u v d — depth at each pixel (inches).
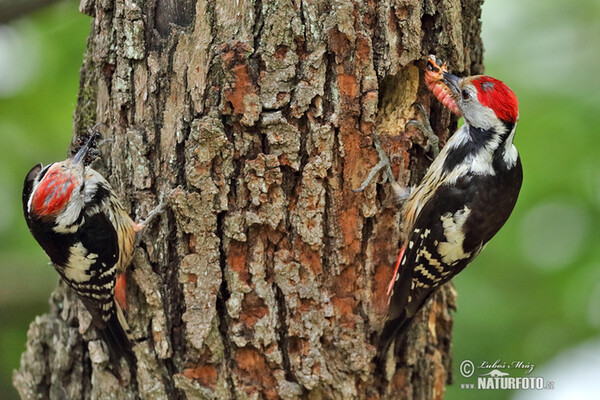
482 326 491.8
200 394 343.3
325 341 348.2
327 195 343.9
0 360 494.9
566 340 491.5
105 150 370.3
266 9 330.6
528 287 502.0
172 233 346.6
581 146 501.0
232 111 332.5
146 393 350.6
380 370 361.1
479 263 509.0
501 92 359.6
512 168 370.9
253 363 344.2
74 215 350.9
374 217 354.9
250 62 332.2
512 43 547.2
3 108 516.4
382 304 358.9
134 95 352.2
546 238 502.0
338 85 337.1
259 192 335.0
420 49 354.6
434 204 365.1
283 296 342.0
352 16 335.0
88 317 376.8
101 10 359.3
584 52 535.5
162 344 347.9
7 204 509.4
